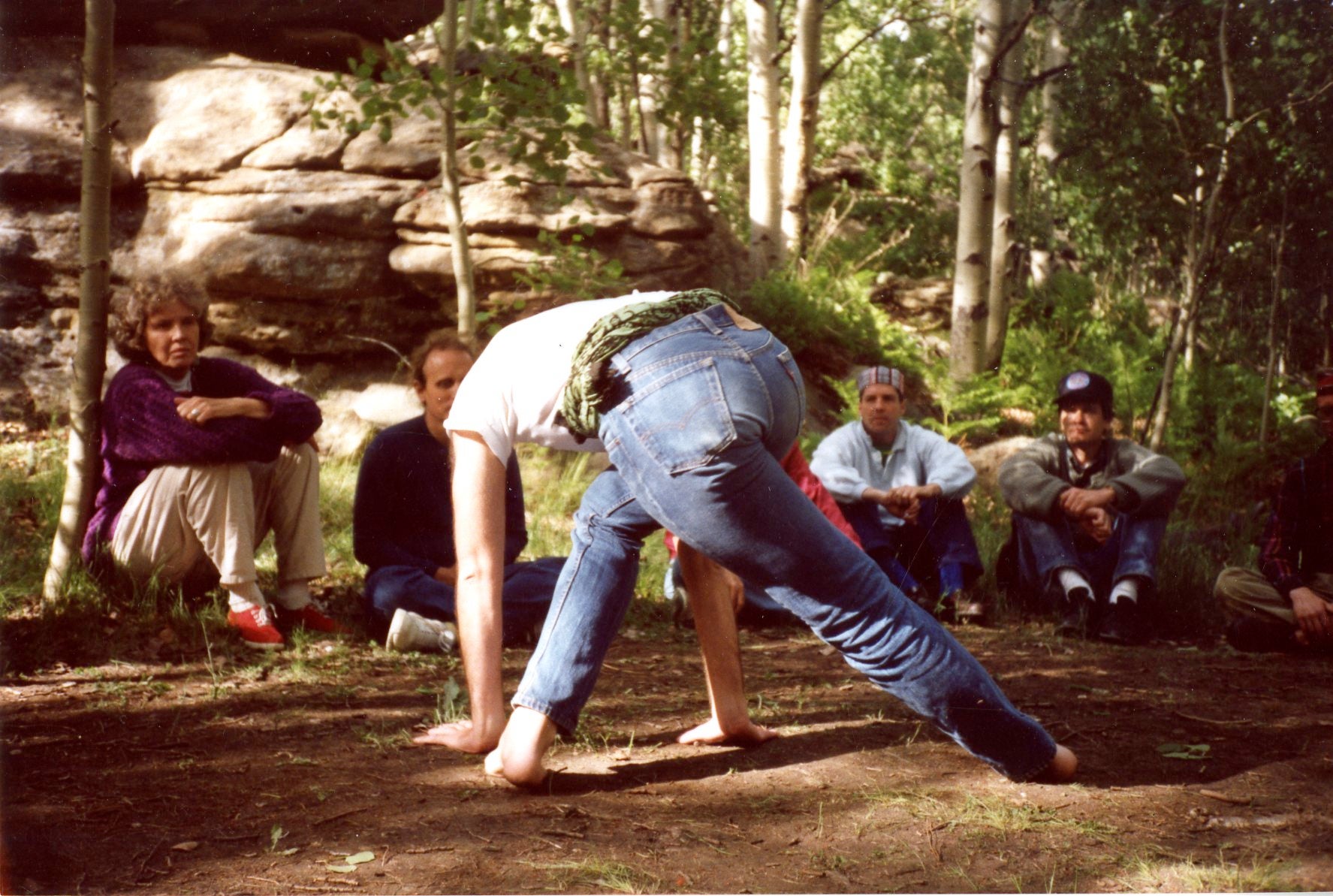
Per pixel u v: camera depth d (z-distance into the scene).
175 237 7.28
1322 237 7.98
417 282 7.44
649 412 2.47
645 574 5.41
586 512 2.79
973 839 2.46
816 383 9.18
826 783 2.79
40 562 4.76
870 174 16.33
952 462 5.20
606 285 7.25
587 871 2.26
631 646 4.41
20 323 7.20
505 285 7.52
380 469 4.44
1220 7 7.48
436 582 4.35
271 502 4.39
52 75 7.50
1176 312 9.15
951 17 16.44
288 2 8.15
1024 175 13.81
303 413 4.23
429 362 4.43
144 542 4.23
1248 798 2.74
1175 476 4.84
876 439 5.34
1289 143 7.58
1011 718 2.70
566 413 2.61
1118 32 7.97
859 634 2.60
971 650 4.53
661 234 7.97
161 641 4.10
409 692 3.65
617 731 3.24
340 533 5.64
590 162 8.00
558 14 9.95
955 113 16.86
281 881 2.21
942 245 14.82
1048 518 4.93
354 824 2.50
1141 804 2.69
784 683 3.87
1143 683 3.95
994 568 5.58
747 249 10.42
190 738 3.12
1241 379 8.83
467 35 6.88
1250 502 7.61
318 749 3.04
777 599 2.60
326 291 7.31
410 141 7.49
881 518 5.24
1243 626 4.61
